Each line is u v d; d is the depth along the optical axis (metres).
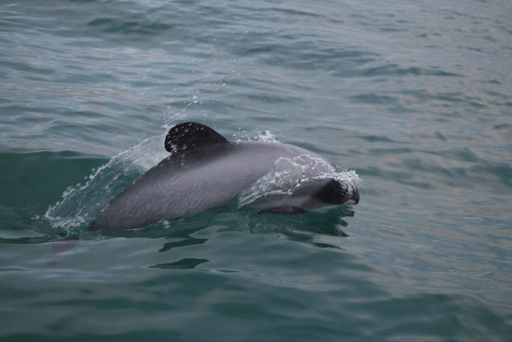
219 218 6.72
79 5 18.05
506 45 19.06
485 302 5.39
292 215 7.08
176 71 13.80
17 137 8.88
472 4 26.55
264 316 4.85
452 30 20.86
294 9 21.58
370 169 9.12
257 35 17.31
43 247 5.93
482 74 15.38
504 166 9.49
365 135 10.64
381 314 5.05
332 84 13.86
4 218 6.59
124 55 14.71
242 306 4.98
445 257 6.43
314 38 17.75
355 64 15.55
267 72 14.36
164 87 12.55
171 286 5.23
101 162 8.26
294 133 10.48
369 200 7.98
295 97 12.64
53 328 4.44
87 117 10.25
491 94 13.63
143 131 9.91
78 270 5.45
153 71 13.66
